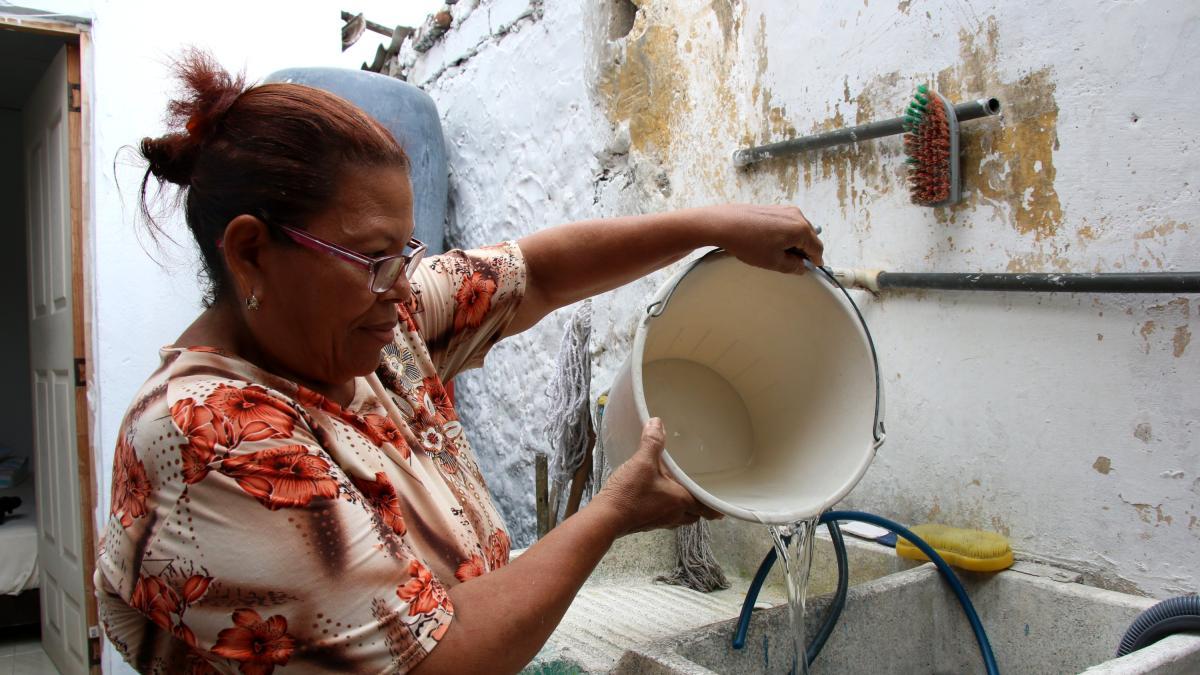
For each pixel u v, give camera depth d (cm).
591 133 263
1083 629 128
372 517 70
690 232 110
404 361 93
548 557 77
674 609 164
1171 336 126
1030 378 145
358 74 313
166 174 75
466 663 68
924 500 163
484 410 330
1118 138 132
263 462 65
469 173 346
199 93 73
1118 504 134
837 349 118
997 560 139
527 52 300
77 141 298
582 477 192
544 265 114
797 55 187
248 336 77
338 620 65
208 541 64
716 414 139
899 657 135
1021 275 142
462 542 83
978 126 151
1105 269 134
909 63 163
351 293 70
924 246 161
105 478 300
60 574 320
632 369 102
